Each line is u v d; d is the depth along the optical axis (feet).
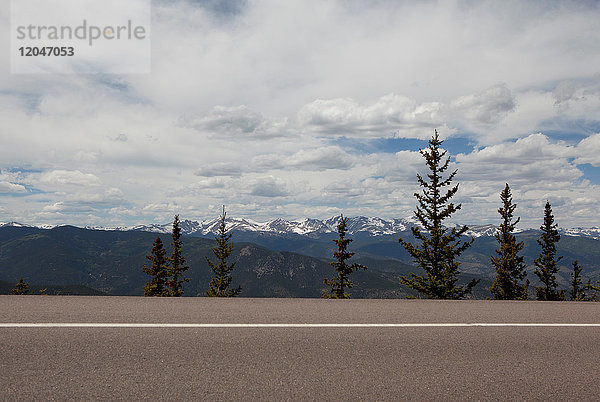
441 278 122.31
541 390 14.32
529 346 19.88
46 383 13.09
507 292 160.15
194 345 17.89
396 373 15.40
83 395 12.30
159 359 15.85
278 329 21.29
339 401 12.64
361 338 20.17
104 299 28.96
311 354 17.26
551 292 176.14
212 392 12.89
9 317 21.67
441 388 14.10
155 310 25.12
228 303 28.96
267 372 14.89
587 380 15.46
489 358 17.75
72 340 17.92
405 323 23.80
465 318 25.96
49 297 28.91
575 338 21.79
